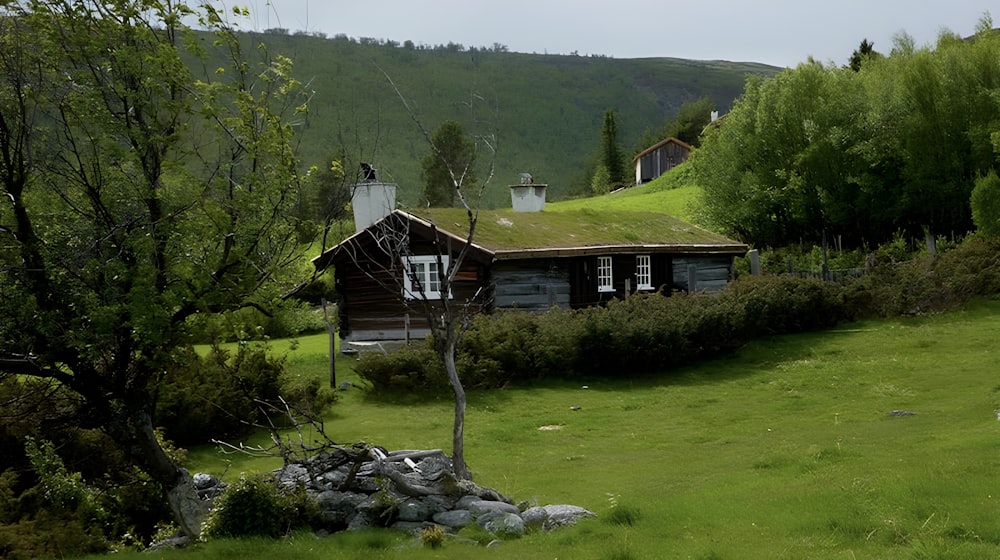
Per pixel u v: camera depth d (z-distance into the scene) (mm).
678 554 9312
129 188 11461
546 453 17969
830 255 45875
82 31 11102
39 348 11445
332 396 23281
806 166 47469
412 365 25281
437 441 19375
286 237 12242
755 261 39438
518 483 14961
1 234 11164
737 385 25094
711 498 11883
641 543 9867
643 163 128250
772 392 23594
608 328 27203
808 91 48781
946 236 44219
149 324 10734
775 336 31453
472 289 31062
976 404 18328
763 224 51000
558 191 148750
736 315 29641
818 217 48438
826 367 26078
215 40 11766
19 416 13695
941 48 47344
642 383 26328
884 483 11164
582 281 32781
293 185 12203
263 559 10414
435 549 10531
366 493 12414
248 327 13594
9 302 10844
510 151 150500
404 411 23188
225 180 11781
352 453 12688
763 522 10367
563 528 11070
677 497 12227
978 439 13758
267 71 11898
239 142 11695
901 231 45562
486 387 25859
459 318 14531
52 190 11531
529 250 30672
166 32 11922
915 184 43812
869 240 47406
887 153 45188
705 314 28719
